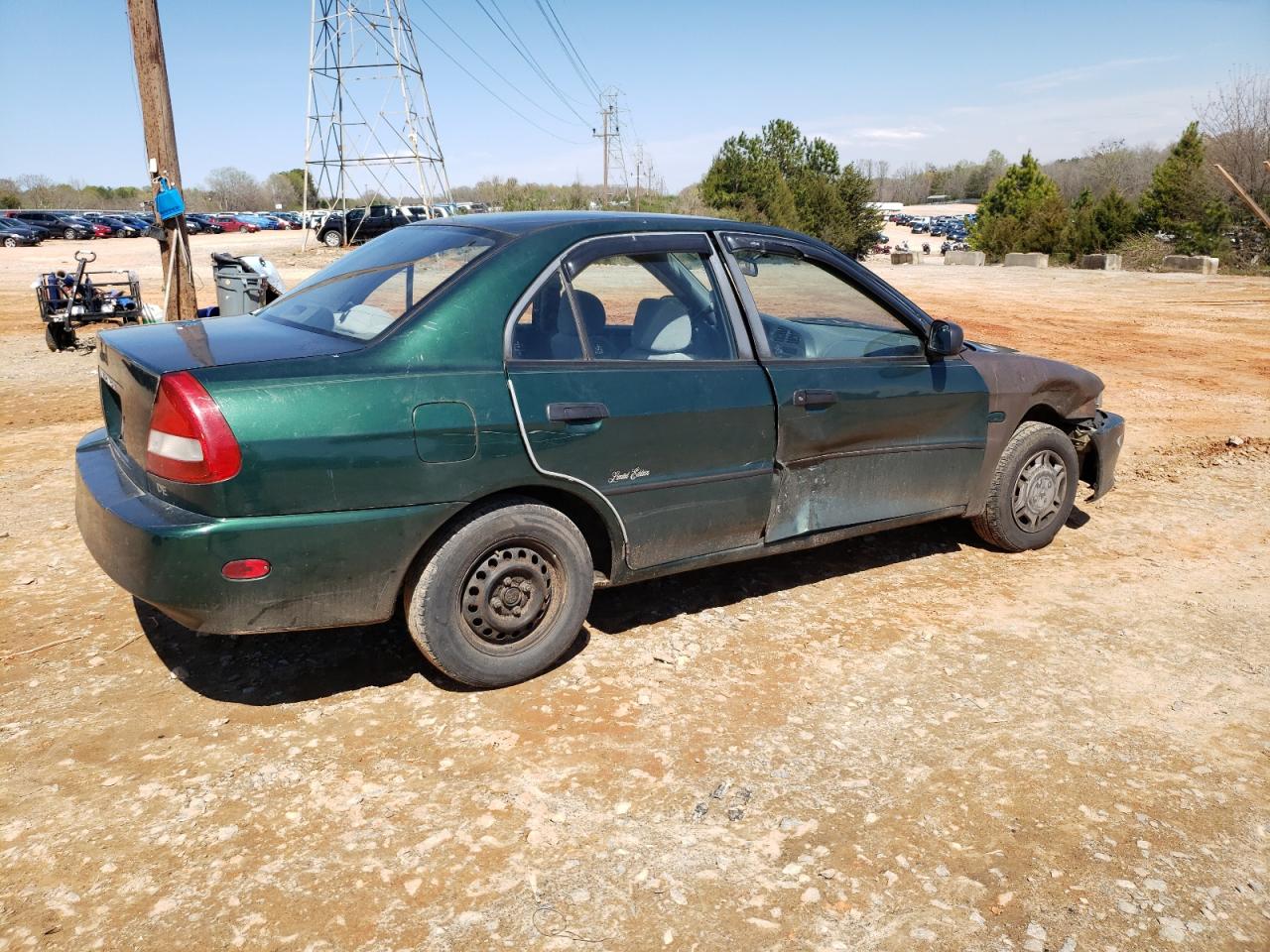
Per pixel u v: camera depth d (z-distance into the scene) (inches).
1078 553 207.0
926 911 99.0
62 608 163.5
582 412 134.9
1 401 343.9
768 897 100.3
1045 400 197.2
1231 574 197.5
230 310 391.2
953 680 148.0
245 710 132.6
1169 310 776.9
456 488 126.2
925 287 1007.6
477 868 103.0
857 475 169.5
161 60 400.2
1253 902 101.9
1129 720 138.6
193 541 112.9
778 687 143.7
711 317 154.4
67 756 120.8
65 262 1157.1
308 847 105.4
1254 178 1446.9
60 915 94.3
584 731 129.8
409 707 134.3
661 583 181.6
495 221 150.0
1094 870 106.0
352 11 1711.4
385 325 128.6
